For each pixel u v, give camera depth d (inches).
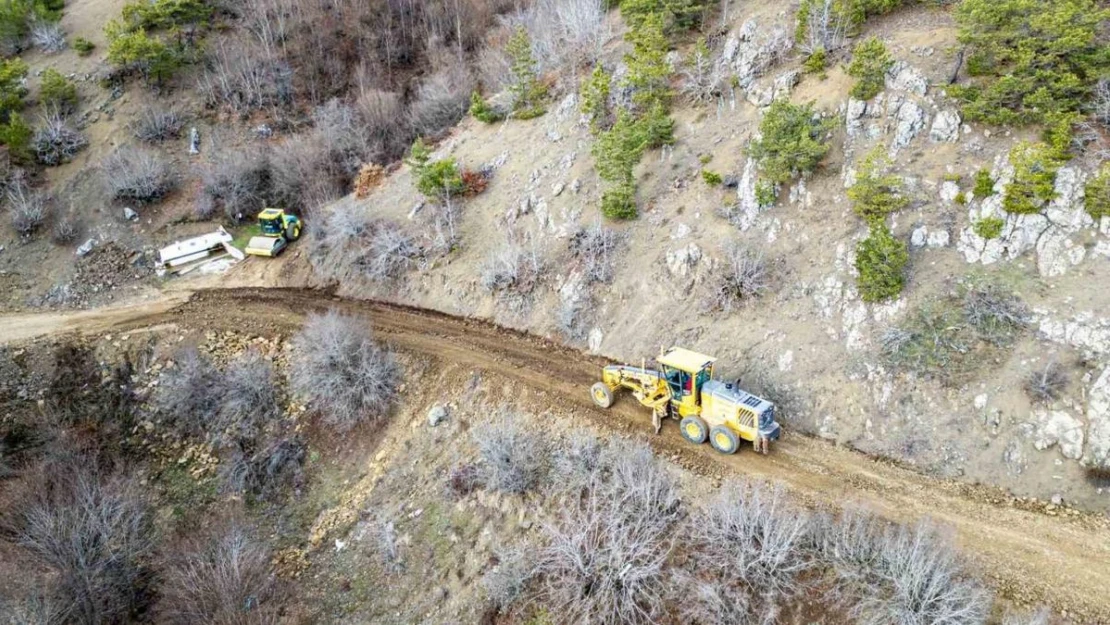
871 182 794.8
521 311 1023.6
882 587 544.4
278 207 1481.3
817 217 860.6
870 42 879.7
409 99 1692.9
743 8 1220.5
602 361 916.0
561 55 1393.9
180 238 1409.9
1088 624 516.4
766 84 1047.6
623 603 589.6
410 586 716.7
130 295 1259.8
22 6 1782.7
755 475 684.7
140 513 848.9
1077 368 645.3
